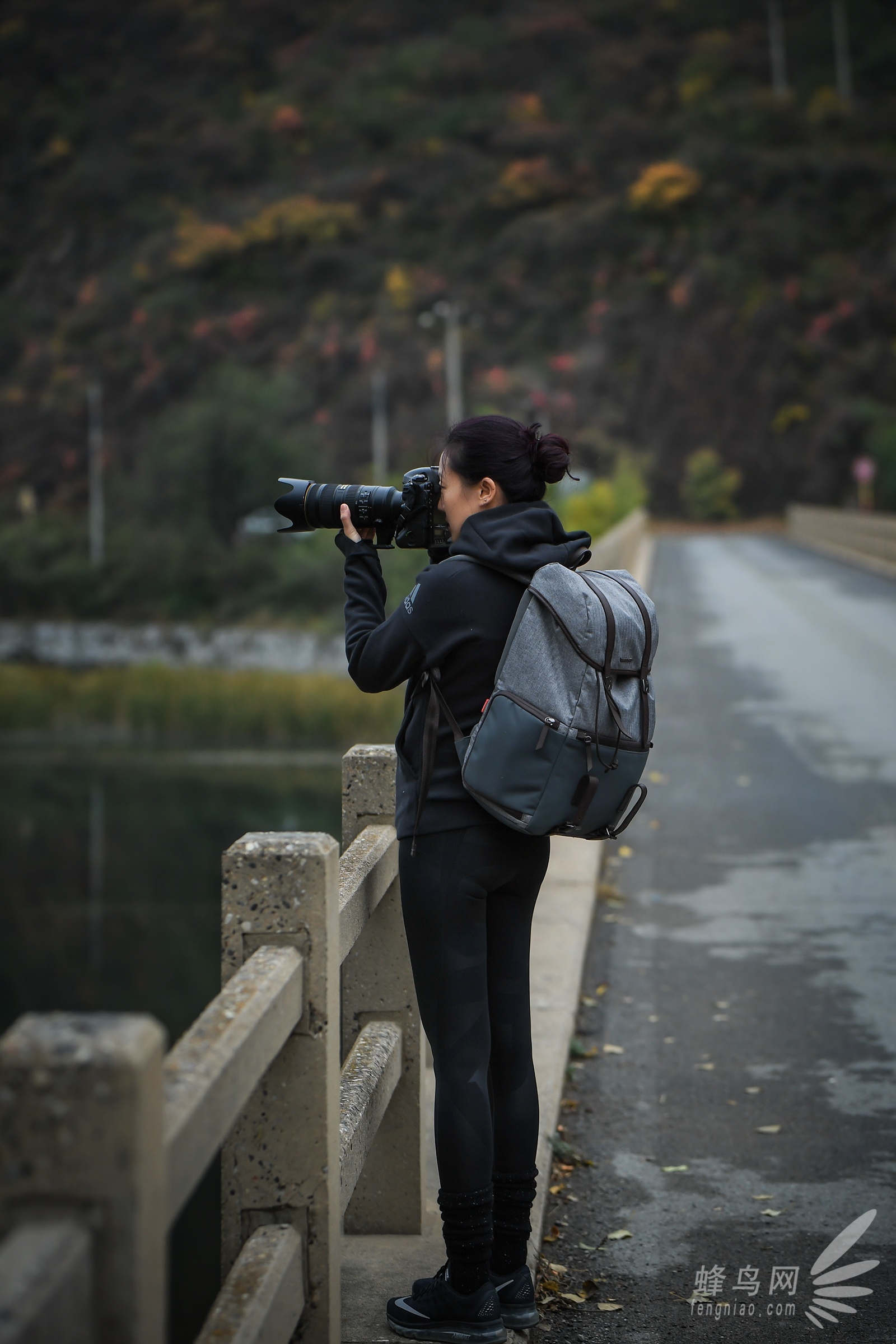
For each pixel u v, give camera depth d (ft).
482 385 426.51
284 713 212.23
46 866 144.25
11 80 643.04
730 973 22.85
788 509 393.09
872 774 40.73
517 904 10.90
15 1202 5.27
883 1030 19.99
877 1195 14.74
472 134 555.69
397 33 652.48
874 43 563.07
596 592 9.91
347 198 532.73
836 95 537.65
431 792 10.16
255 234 512.63
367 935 12.41
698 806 36.65
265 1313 7.46
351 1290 11.49
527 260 479.82
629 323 441.68
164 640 277.03
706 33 597.93
